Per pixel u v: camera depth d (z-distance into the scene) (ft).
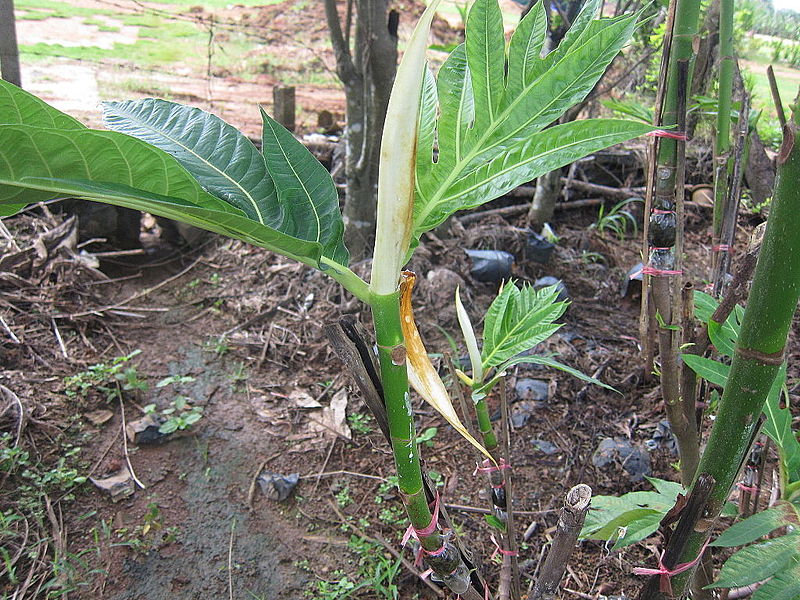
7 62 12.36
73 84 19.39
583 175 17.65
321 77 25.07
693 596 5.03
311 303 12.42
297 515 8.50
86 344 11.03
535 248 14.35
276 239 2.67
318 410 10.24
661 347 5.05
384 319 2.91
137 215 13.80
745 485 5.37
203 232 14.51
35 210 13.53
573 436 9.65
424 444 9.54
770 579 3.38
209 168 3.11
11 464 8.51
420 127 3.12
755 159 15.85
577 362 11.21
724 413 3.23
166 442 9.45
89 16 27.09
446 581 3.85
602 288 13.93
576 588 7.32
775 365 3.03
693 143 17.67
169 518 8.33
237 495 8.73
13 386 9.75
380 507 8.61
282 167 3.15
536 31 2.93
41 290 11.76
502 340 4.22
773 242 2.81
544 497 8.60
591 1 3.07
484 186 2.96
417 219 3.09
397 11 11.55
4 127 2.08
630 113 6.19
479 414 4.56
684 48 4.72
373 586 7.48
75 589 7.35
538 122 2.98
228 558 7.88
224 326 12.05
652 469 9.01
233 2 31.01
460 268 13.34
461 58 3.11
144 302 12.55
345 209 13.14
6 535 7.77
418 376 3.19
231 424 9.89
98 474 8.80
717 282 6.20
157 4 29.71
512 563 5.08
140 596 7.38
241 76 23.84
